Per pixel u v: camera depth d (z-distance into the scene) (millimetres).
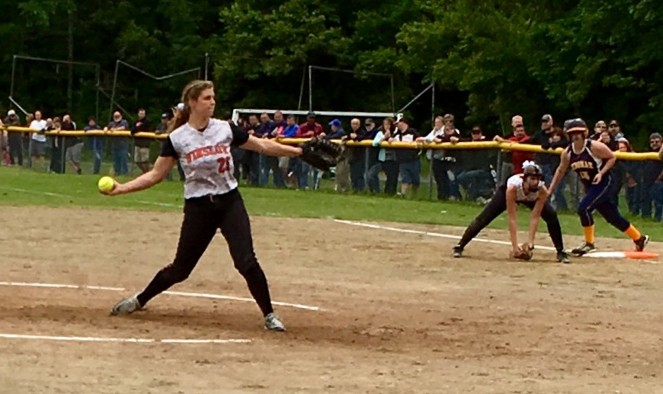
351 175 35531
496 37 50406
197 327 12906
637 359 11828
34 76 71812
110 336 12133
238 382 10070
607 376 10922
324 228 24703
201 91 12789
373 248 21422
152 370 10453
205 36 71062
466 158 31906
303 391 9797
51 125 46375
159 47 69688
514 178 20016
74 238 21672
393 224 25922
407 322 13688
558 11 50969
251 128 39031
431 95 62438
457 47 52219
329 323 13484
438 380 10445
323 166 13164
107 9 71188
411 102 55406
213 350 11586
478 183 31656
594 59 45875
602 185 20938
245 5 63281
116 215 26328
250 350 11656
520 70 50094
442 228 25297
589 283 17625
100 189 12727
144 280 16594
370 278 17594
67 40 72000
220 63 64188
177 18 69438
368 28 61531
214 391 9672
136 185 12828
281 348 11844
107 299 14742
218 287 16109
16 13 72125
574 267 19391
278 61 61375
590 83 46219
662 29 44094
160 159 12945
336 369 10812
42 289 15422
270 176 38156
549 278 18062
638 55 44344
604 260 20438
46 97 71938
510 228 20266
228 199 13016
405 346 12172
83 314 13484
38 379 9867
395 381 10336
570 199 29250
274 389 9836
